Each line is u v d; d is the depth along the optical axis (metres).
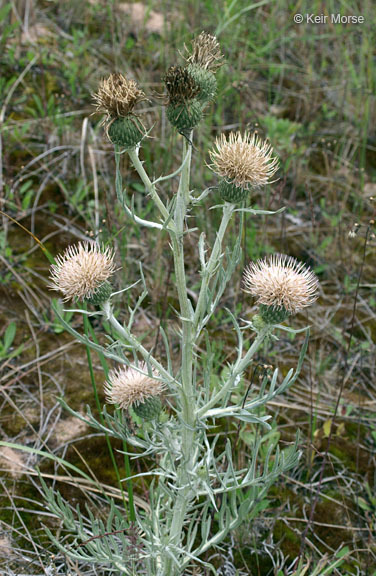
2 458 3.17
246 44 5.73
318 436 3.41
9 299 4.03
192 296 4.22
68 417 3.42
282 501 3.19
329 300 4.44
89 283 2.17
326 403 3.72
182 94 2.03
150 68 5.85
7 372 3.61
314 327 4.20
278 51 6.71
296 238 4.80
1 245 4.20
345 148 5.70
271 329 2.25
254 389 3.68
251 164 2.15
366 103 5.58
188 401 2.24
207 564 2.34
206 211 4.45
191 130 2.10
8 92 5.29
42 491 3.05
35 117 5.09
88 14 6.39
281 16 6.76
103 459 3.23
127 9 6.70
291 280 2.21
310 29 6.93
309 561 2.68
